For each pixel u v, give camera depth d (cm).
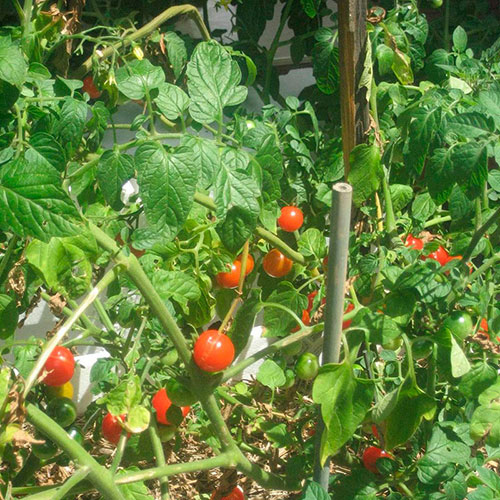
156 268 88
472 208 88
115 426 83
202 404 81
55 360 76
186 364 79
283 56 153
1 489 74
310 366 81
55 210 61
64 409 79
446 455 83
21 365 77
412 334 87
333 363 77
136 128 75
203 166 71
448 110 89
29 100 75
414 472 87
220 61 74
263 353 81
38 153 67
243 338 86
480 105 84
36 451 78
